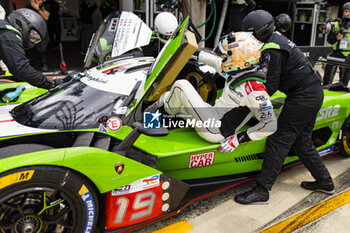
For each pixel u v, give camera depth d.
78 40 12.33
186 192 2.20
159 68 1.85
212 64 2.44
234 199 2.61
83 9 8.46
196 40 1.82
